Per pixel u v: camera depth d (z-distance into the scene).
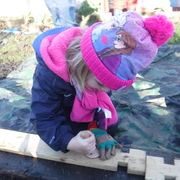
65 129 1.03
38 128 1.04
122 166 1.06
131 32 0.80
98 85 0.92
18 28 3.01
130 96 1.66
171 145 1.28
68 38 0.97
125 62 0.81
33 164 1.09
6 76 1.96
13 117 1.50
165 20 0.81
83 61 0.87
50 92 1.01
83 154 1.07
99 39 0.83
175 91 1.67
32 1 3.27
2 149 1.15
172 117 1.45
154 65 2.02
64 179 1.02
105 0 3.03
